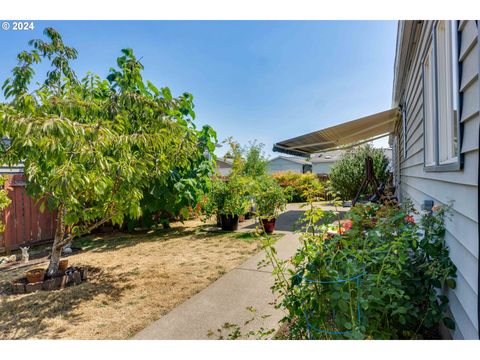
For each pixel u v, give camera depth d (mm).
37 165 3033
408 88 5484
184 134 4207
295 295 1983
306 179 14703
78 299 3047
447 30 2408
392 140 12766
